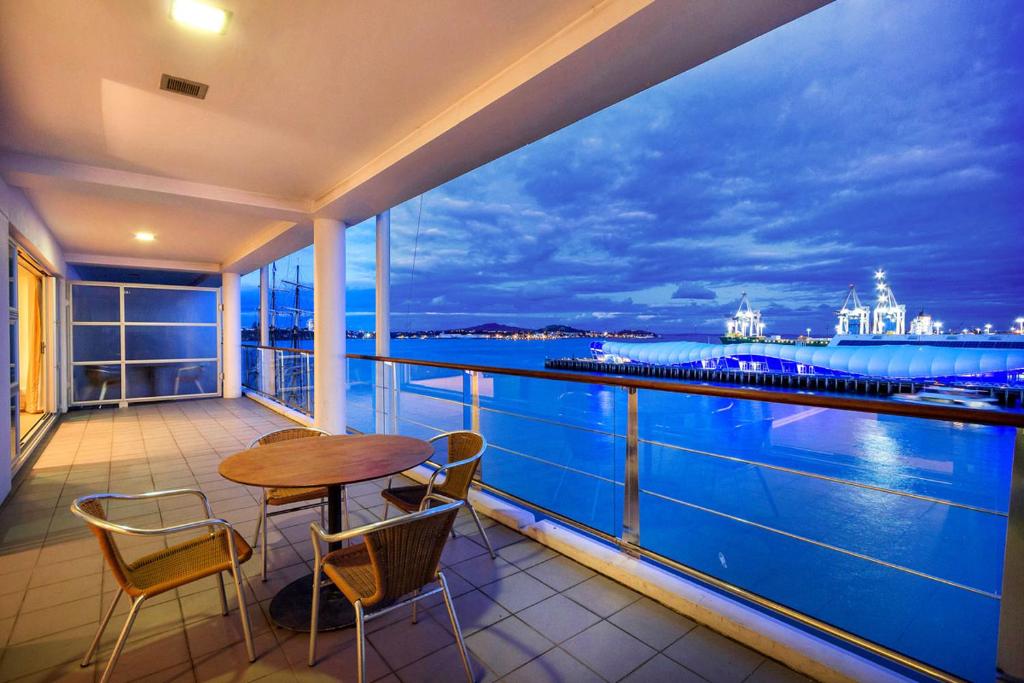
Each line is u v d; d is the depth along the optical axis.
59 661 1.91
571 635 2.05
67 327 8.20
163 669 1.86
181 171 4.18
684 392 2.12
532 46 2.44
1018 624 1.40
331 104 3.02
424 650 1.96
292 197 5.00
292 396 8.02
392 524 1.52
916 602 11.95
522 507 3.36
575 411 31.17
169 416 7.61
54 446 5.62
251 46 2.40
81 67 2.57
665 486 20.86
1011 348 31.52
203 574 1.82
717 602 2.13
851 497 19.25
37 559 2.82
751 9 1.95
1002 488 20.69
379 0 2.07
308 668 1.86
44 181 3.97
